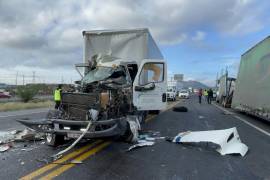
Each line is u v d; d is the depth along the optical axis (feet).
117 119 23.18
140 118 35.22
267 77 41.14
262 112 43.32
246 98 56.18
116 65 30.71
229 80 92.32
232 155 23.29
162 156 22.43
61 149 23.84
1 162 19.61
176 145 26.73
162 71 35.81
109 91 25.17
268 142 29.45
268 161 21.65
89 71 32.24
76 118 23.50
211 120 49.19
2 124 39.34
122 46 36.17
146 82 33.68
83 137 22.41
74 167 18.74
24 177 16.47
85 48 37.19
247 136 33.09
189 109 77.10
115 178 16.75
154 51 42.45
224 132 26.27
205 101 143.33
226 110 77.20
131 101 30.32
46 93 192.13
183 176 17.51
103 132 21.89
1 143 25.49
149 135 31.89
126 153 23.06
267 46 42.47
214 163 20.77
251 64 53.78
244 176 17.85
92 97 23.09
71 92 25.07
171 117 52.65
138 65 34.37
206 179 17.08
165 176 17.40
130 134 26.91
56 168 18.40
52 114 24.18
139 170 18.53
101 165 19.42
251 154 23.89
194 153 23.70
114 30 36.29
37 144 25.70
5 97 161.17
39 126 23.50
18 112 62.18
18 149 23.65
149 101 34.37
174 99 137.39
